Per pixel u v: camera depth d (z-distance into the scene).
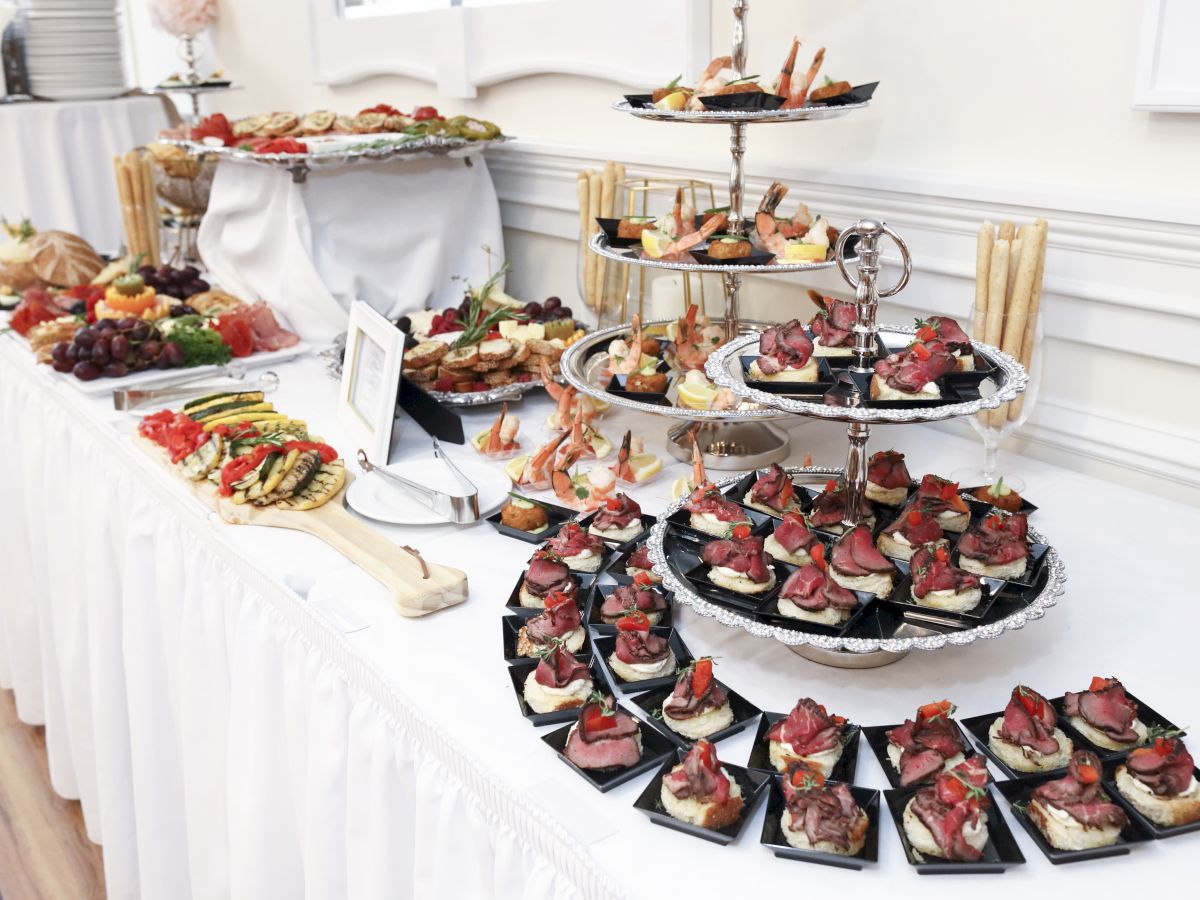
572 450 1.29
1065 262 1.28
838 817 0.72
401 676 0.95
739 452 1.37
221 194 2.03
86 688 1.75
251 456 1.28
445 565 1.13
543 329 1.64
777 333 0.97
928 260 1.43
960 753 0.79
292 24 2.75
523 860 0.81
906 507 0.99
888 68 1.43
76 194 2.74
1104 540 1.15
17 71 2.83
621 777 0.80
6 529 2.01
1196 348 1.19
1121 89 1.20
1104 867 0.71
